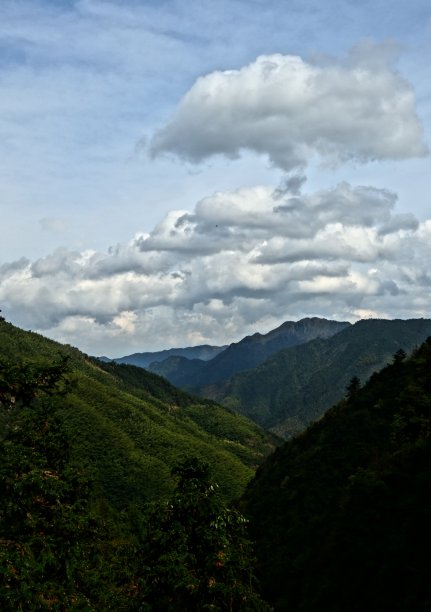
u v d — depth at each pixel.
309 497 61.44
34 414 15.99
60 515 12.66
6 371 12.77
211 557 14.73
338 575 33.94
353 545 35.41
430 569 25.03
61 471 14.28
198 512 15.74
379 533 33.31
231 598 14.41
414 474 36.06
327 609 31.53
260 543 59.03
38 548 11.77
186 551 14.78
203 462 16.67
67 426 16.39
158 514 15.79
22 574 10.46
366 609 27.34
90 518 13.94
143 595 14.88
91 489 14.76
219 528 15.34
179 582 13.92
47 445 15.31
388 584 27.23
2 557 10.64
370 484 39.91
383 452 60.12
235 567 15.02
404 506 32.66
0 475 12.02
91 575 15.86
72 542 12.59
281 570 46.41
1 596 10.03
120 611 16.08
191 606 14.45
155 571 14.56
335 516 45.72
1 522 11.97
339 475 62.38
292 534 54.31
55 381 13.52
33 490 12.30
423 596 23.75
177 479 16.88
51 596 11.27
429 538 27.16
